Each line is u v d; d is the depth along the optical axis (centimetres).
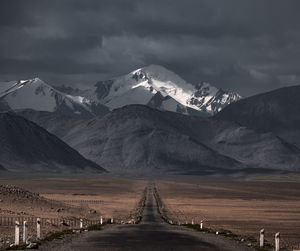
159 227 10681
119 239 7619
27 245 6612
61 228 11088
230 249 6638
